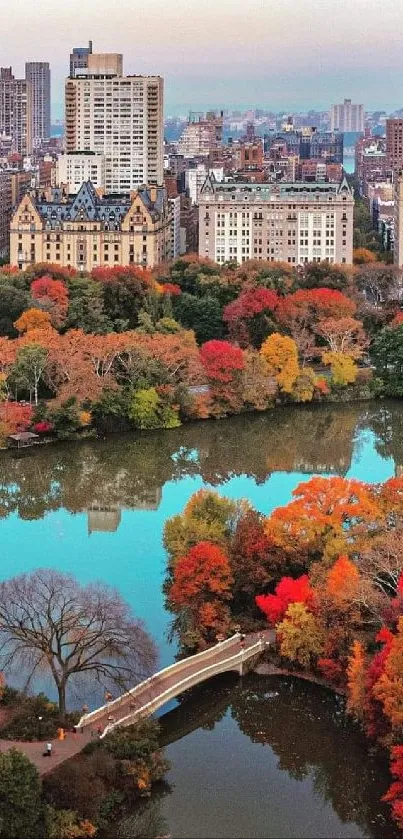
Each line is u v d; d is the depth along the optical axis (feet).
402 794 653.71
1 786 615.98
